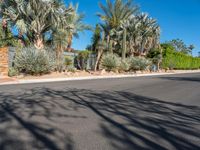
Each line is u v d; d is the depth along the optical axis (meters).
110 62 34.31
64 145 5.33
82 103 10.31
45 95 12.29
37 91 13.80
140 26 46.81
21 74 24.30
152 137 5.99
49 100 10.81
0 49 23.36
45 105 9.63
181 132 6.48
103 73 32.53
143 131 6.46
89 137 5.89
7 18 27.70
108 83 19.89
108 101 10.98
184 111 9.23
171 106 10.20
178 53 55.88
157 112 8.92
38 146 5.23
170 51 52.78
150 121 7.54
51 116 7.86
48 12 27.48
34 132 6.17
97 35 40.22
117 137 5.93
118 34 40.03
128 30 44.91
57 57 27.95
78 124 7.00
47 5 27.28
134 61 39.31
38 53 24.64
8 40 29.81
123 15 37.88
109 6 37.78
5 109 8.77
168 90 15.80
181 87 17.78
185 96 13.23
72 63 31.33
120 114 8.40
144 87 17.28
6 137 5.76
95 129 6.55
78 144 5.41
